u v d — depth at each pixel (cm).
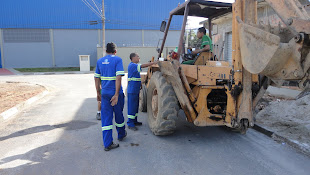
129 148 424
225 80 431
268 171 340
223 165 359
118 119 445
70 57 3384
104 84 414
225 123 409
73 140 464
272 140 461
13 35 3219
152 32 3534
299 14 222
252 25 285
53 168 349
